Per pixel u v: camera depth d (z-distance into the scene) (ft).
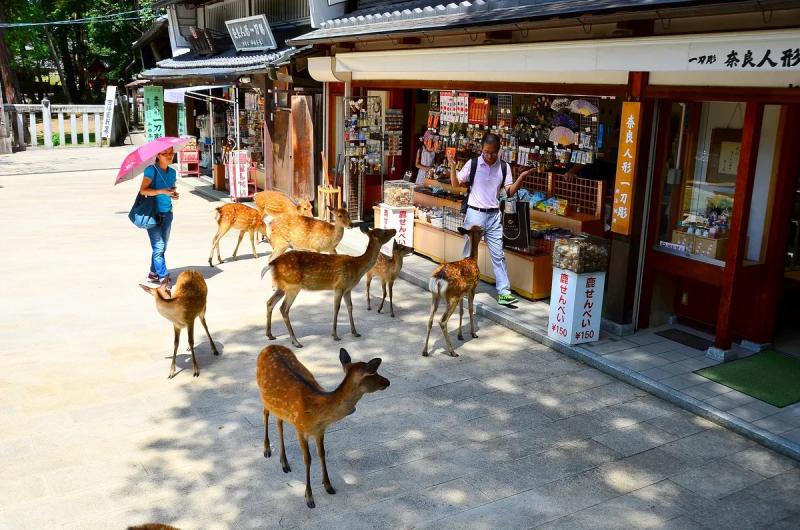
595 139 28.78
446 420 19.51
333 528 14.78
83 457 17.28
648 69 21.25
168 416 19.49
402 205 35.12
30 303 28.53
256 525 14.83
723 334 22.77
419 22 29.55
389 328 26.66
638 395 21.17
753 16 18.07
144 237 40.70
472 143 35.32
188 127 73.41
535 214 31.07
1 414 19.30
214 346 23.65
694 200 24.71
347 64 37.65
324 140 42.04
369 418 19.56
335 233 31.50
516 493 16.14
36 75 154.61
